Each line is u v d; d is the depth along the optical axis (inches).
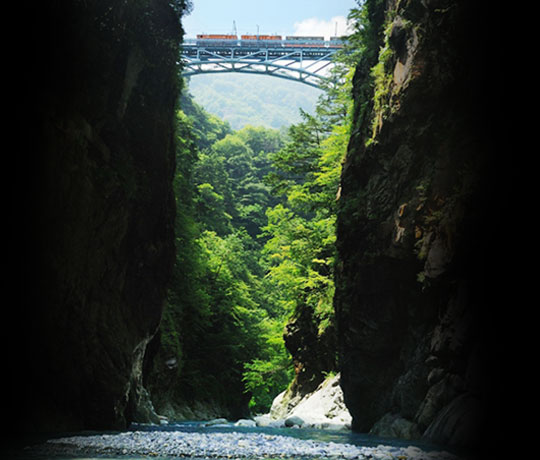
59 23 737.0
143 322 950.4
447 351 666.2
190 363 2149.4
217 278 2448.3
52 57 725.9
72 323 770.2
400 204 826.8
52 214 730.2
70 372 755.4
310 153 1823.3
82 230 788.0
